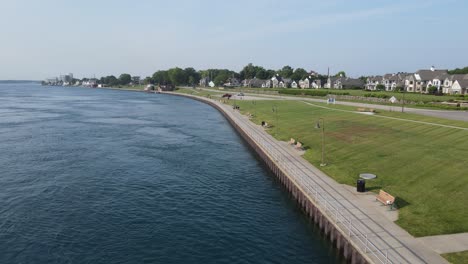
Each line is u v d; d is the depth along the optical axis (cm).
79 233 3466
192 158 6344
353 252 2727
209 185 4925
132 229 3572
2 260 2984
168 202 4284
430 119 7494
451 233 2841
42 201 4234
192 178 5203
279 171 4941
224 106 14175
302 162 5184
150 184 4894
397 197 3616
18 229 3522
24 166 5653
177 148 7138
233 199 4431
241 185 4959
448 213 3155
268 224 3741
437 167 4262
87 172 5378
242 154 6750
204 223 3738
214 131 9325
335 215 3238
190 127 9969
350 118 8450
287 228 3653
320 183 4169
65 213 3916
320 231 3403
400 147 5338
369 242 2723
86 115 12675
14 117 11794
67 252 3127
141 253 3136
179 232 3531
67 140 7794
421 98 12425
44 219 3756
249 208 4159
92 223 3684
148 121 11188
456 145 5191
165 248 3225
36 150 6769
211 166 5859
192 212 4012
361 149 5491
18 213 3891
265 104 13412
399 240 2758
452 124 6800
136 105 17462
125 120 11381
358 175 4369
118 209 4047
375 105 11025
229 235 3488
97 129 9369
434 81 17838
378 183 4047
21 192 4512
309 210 3744
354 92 16462
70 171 5419
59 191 4566
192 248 3234
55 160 6041
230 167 5834
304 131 7400
